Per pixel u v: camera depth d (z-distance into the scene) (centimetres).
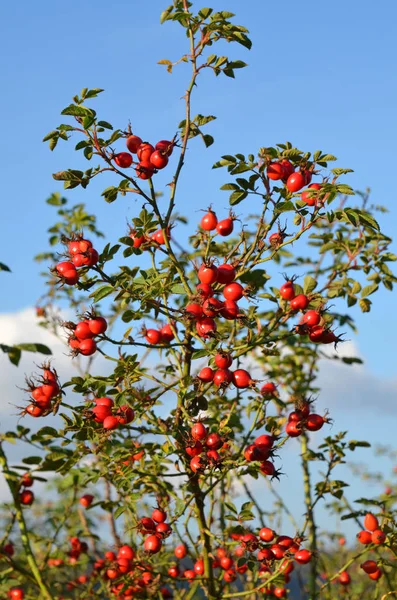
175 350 123
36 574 118
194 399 120
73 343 118
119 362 117
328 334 120
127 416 118
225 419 122
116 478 123
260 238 122
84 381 118
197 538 133
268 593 129
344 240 146
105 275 119
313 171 121
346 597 150
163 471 127
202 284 117
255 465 118
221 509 139
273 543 123
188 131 120
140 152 120
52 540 134
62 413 117
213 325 117
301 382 154
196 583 132
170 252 121
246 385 118
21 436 120
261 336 120
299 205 119
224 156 119
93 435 117
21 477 119
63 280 118
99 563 141
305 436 150
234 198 120
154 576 130
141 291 118
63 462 120
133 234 122
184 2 121
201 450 117
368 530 127
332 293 140
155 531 121
